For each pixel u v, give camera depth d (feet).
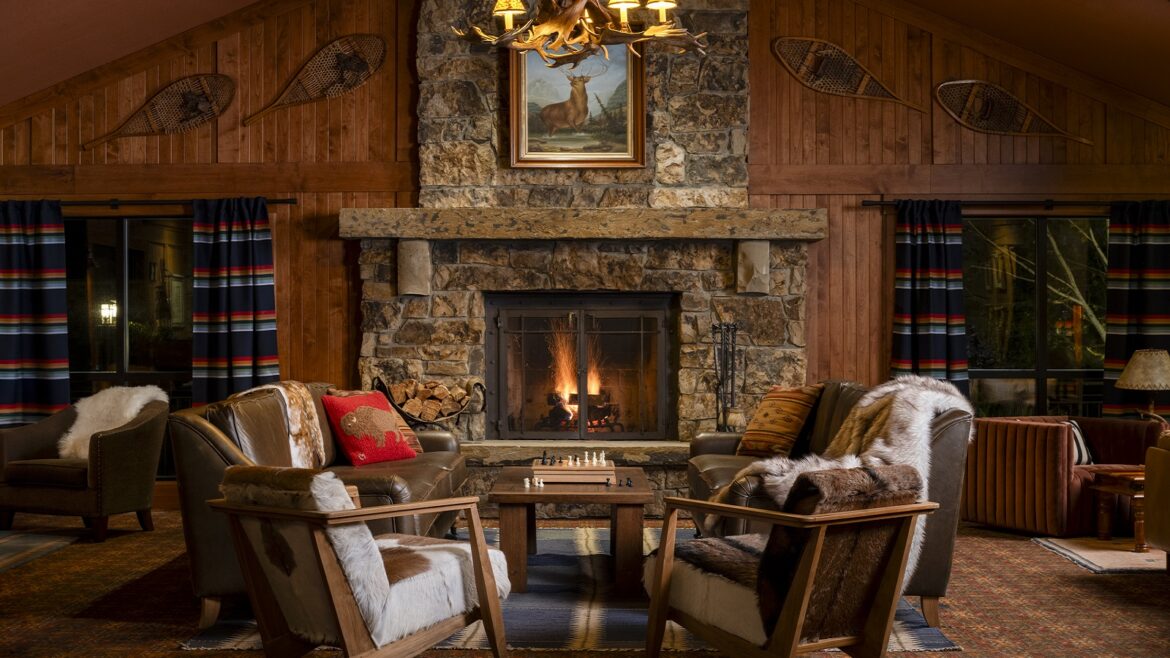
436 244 20.81
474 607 10.75
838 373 21.18
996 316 21.65
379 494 13.30
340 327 21.26
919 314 20.80
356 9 21.31
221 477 12.09
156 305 21.81
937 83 21.15
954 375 20.74
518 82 20.72
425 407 20.22
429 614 10.10
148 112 21.31
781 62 21.21
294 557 9.52
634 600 13.62
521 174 20.84
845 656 11.08
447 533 17.35
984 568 15.48
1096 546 16.96
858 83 21.16
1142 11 17.97
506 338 21.24
